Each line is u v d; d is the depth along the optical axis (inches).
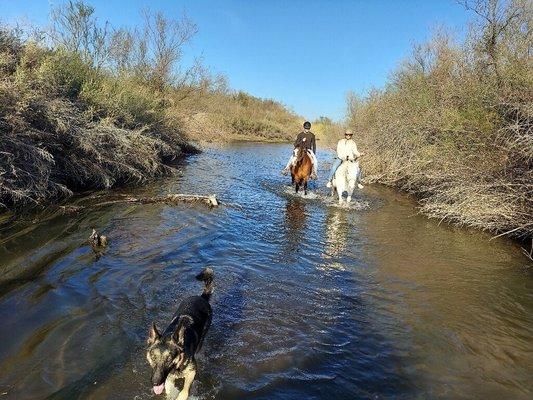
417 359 201.0
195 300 201.6
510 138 414.3
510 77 478.9
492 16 539.2
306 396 170.4
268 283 278.5
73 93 582.6
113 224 375.6
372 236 402.6
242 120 2128.4
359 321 234.2
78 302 229.9
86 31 741.3
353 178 537.3
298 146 628.1
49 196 436.8
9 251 289.7
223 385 173.8
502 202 402.6
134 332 206.1
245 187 633.6
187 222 404.2
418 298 267.4
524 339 223.1
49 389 162.9
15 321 206.8
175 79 1185.4
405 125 662.5
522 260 344.8
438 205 470.3
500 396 177.6
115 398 161.2
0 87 384.8
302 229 414.6
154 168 631.8
